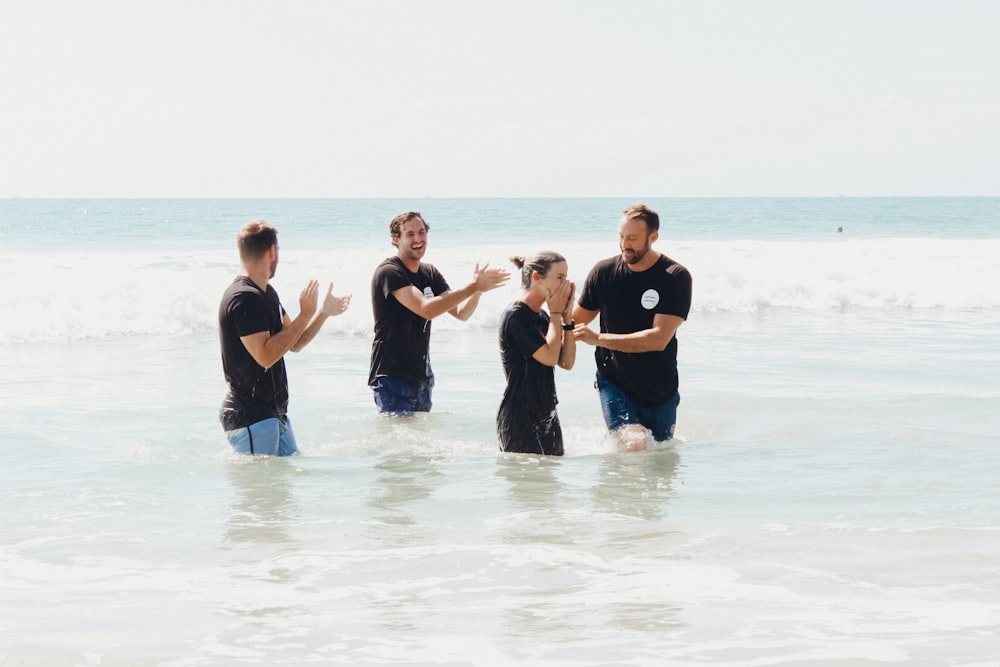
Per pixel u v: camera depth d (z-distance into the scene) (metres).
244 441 6.00
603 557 4.09
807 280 16.78
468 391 8.68
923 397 8.05
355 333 12.61
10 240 30.14
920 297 16.11
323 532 4.49
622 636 3.21
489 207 63.44
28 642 3.16
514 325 6.12
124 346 11.46
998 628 3.26
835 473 5.64
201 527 4.56
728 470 5.75
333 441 6.62
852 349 11.09
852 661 2.98
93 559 4.09
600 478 5.56
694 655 3.03
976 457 6.01
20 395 8.19
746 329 13.00
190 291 13.67
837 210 68.25
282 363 6.14
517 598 3.60
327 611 3.47
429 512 4.84
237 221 40.97
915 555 4.09
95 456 6.03
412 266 7.53
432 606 3.51
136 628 3.30
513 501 5.05
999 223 50.03
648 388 6.45
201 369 9.80
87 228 36.34
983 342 11.67
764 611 3.44
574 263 19.34
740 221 47.44
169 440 6.50
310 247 28.11
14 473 5.56
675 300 6.30
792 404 7.79
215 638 3.21
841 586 3.70
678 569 3.93
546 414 6.26
